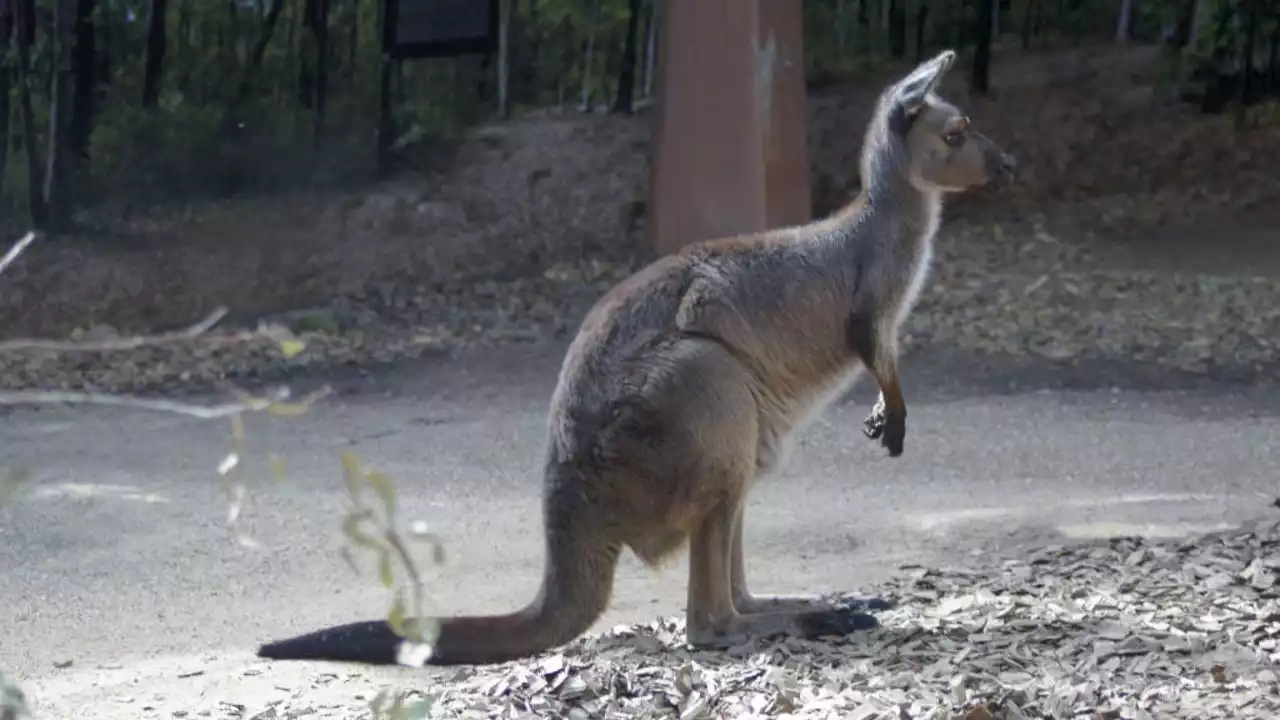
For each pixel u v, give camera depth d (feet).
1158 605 22.26
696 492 20.18
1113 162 67.15
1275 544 25.30
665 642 21.54
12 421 44.37
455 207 65.82
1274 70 69.05
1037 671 19.31
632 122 69.56
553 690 19.24
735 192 56.85
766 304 20.99
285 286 60.08
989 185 21.59
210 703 19.60
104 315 57.72
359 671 20.84
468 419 43.29
